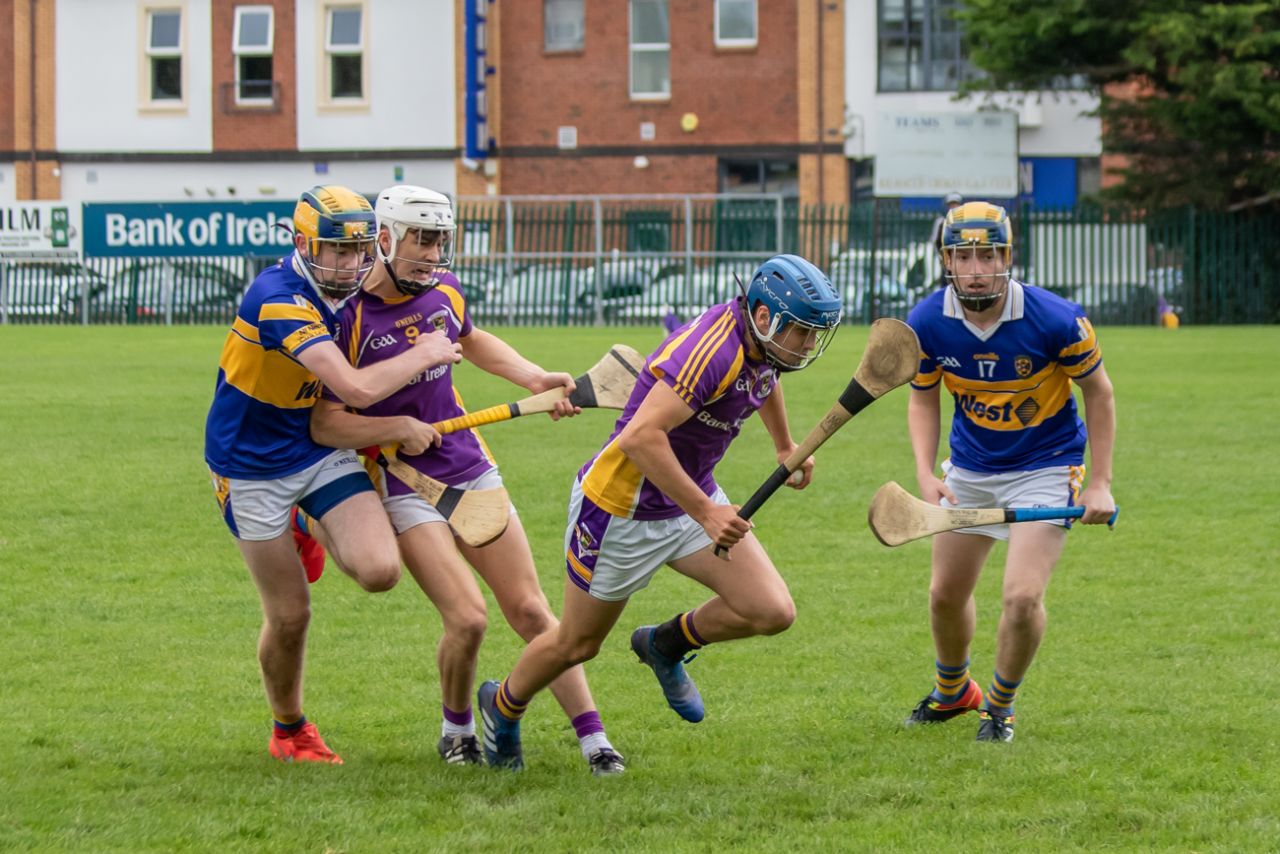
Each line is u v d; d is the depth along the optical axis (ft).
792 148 463.42
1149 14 355.36
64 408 194.29
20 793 61.77
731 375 60.34
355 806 60.34
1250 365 252.42
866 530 120.88
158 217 382.22
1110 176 450.30
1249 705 74.23
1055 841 55.67
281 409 64.49
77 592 100.73
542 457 155.02
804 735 71.26
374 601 99.50
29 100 484.74
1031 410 69.92
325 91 476.95
